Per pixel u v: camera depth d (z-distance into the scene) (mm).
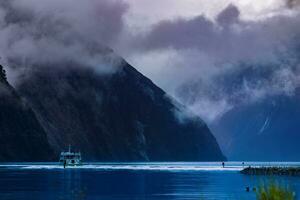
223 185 158000
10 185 148875
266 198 31312
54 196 114188
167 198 114688
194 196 119625
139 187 148625
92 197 116250
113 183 166375
